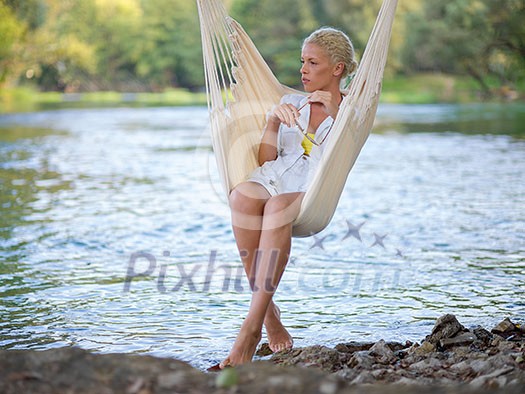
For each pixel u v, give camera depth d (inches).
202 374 108.2
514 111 1202.0
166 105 1590.8
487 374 124.0
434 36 1472.7
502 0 1323.8
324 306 197.0
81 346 163.6
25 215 330.3
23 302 198.8
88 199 377.1
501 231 293.0
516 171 483.5
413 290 211.3
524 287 213.5
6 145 684.7
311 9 2110.0
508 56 1475.1
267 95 170.4
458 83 1814.7
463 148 641.0
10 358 107.6
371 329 176.1
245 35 168.4
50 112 1282.0
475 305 195.6
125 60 2576.3
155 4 2554.1
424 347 153.4
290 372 107.6
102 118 1117.1
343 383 104.5
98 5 2504.9
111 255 255.0
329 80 163.9
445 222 311.7
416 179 449.1
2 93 1822.1
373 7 1845.5
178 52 2549.2
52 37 1753.2
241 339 143.0
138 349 161.8
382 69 156.6
